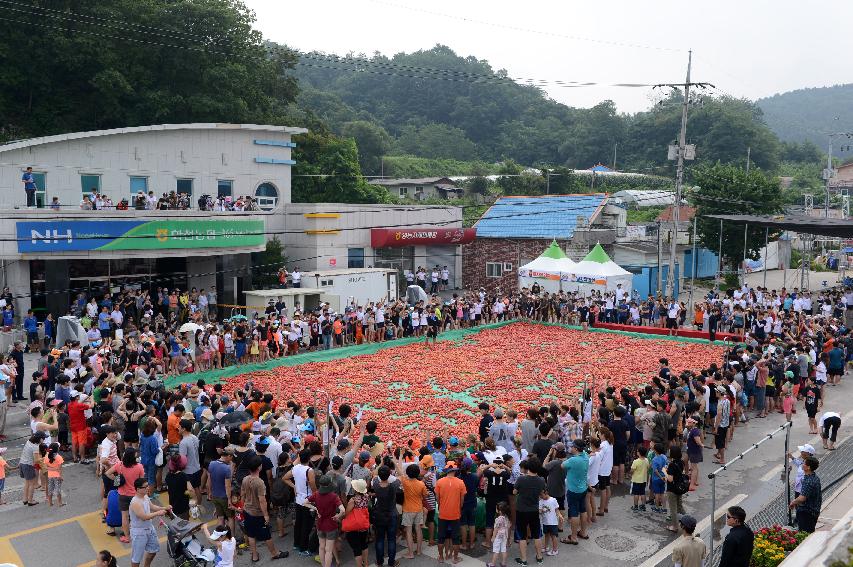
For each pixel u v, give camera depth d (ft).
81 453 59.57
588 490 48.16
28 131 141.38
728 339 108.17
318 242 146.51
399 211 160.86
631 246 167.63
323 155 192.44
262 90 182.19
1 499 51.93
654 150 380.37
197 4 155.12
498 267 168.76
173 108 153.89
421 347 106.01
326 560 41.06
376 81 469.98
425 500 44.19
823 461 59.82
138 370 66.59
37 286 109.40
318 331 102.37
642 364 93.76
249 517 42.80
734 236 183.32
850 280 172.04
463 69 525.34
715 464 61.26
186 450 48.98
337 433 53.26
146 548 40.34
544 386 82.38
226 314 122.11
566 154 408.46
